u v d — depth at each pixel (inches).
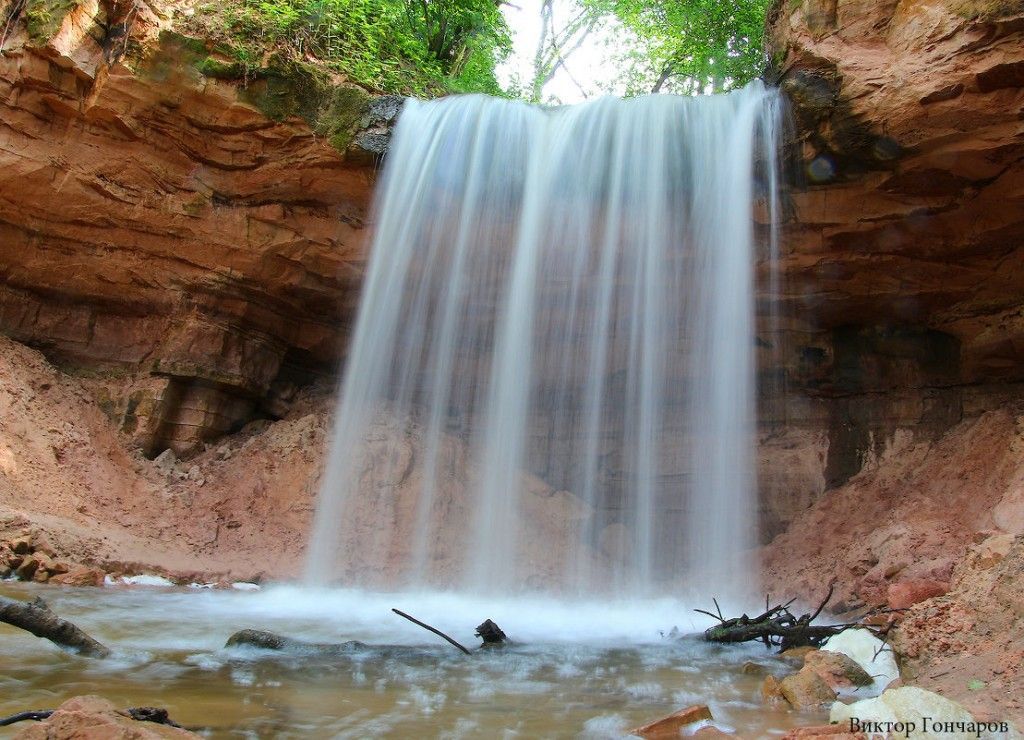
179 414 580.4
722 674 260.8
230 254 565.0
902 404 515.8
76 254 559.5
